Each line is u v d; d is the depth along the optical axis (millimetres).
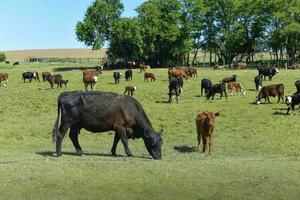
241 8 103000
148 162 19578
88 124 21750
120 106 21797
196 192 15531
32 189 15617
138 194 15375
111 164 18750
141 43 104125
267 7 103000
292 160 20734
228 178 16906
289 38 96188
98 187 15898
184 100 44062
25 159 20297
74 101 21562
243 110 36844
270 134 29219
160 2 107625
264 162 19781
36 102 44906
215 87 43094
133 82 58344
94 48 107750
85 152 23422
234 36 102938
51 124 34188
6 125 33688
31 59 141500
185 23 107750
